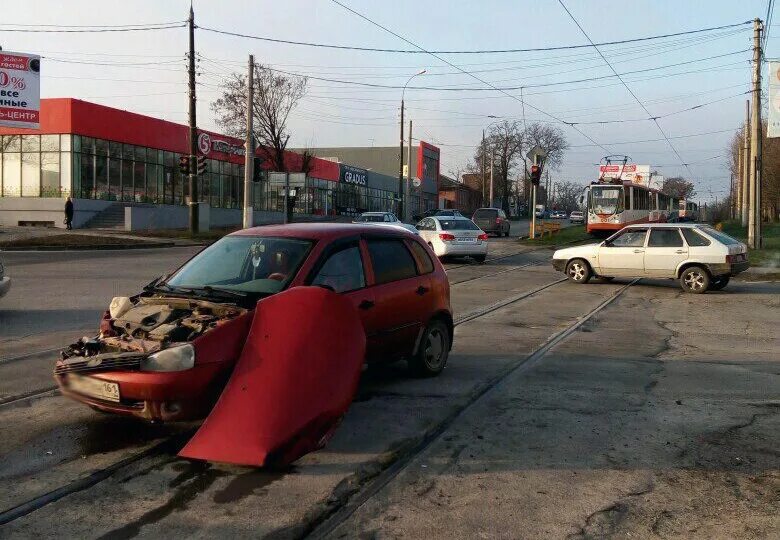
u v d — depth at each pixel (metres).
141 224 37.84
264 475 4.64
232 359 5.03
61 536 3.78
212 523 3.94
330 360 4.93
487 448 5.24
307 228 6.64
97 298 13.55
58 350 8.66
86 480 4.53
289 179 32.09
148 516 4.03
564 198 151.75
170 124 44.03
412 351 7.12
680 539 3.84
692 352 9.18
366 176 70.38
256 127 50.94
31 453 5.02
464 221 23.80
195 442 4.62
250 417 4.66
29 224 37.03
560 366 8.11
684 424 5.90
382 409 6.20
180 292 5.84
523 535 3.85
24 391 6.70
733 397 6.80
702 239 16.16
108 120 38.97
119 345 5.15
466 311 12.51
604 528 3.95
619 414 6.16
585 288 16.80
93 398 5.05
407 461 4.95
